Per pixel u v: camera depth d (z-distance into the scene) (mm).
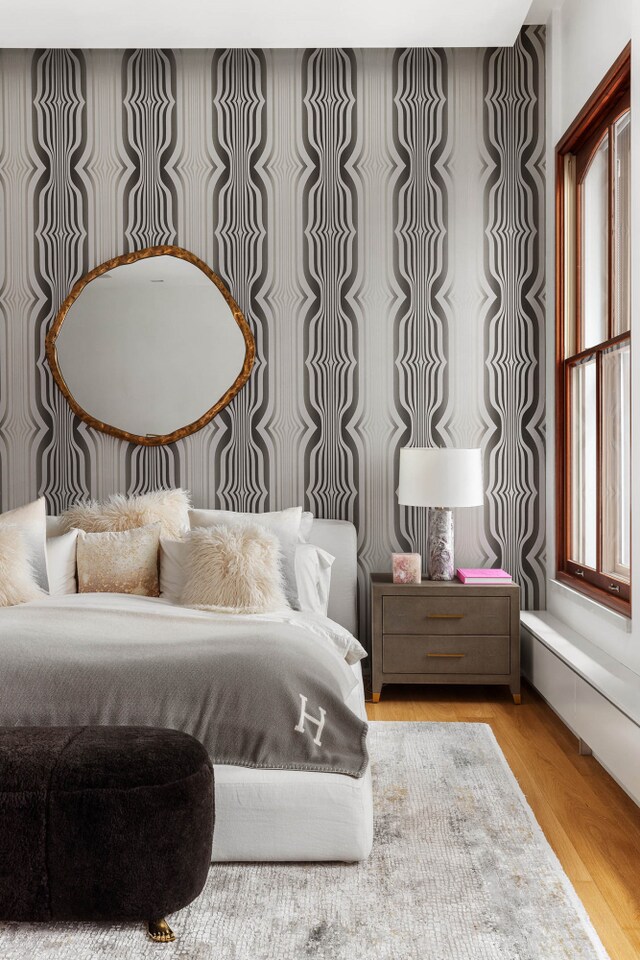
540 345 3873
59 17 3357
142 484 3908
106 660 2160
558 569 3736
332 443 3896
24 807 1664
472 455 3506
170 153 3889
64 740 1797
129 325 3896
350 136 3877
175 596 3121
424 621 3480
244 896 1889
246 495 3902
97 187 3896
